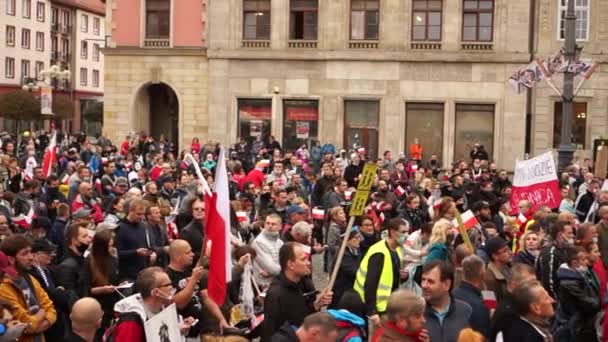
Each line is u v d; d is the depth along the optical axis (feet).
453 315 33.86
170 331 32.76
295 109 165.37
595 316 42.55
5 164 88.07
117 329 32.65
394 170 116.67
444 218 52.60
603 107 157.07
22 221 65.36
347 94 163.02
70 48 345.10
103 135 171.32
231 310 42.16
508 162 158.71
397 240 42.63
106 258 43.34
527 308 32.32
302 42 164.25
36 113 270.26
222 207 38.14
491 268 41.81
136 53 169.68
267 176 98.27
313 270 79.97
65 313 40.34
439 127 161.68
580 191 91.04
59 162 113.91
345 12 162.81
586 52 156.97
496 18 158.20
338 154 149.48
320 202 90.63
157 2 169.17
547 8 157.79
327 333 27.96
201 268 36.50
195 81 168.25
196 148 147.95
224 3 165.99
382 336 29.94
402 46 161.38
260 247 48.03
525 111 158.10
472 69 159.63
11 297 35.94
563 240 48.08
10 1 302.25
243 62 166.30
